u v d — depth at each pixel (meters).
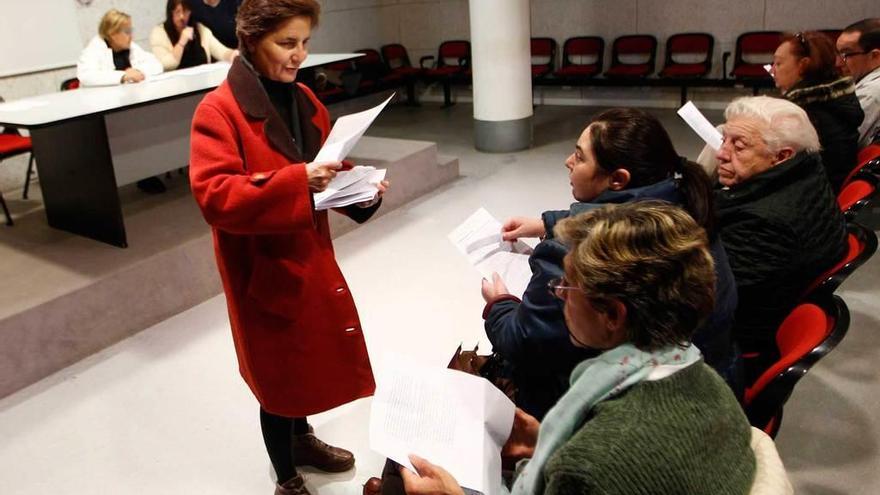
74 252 3.42
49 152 3.64
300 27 1.54
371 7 8.38
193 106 4.40
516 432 1.35
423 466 1.15
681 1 7.10
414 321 3.14
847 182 2.66
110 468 2.30
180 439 2.43
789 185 1.88
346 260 3.87
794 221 1.82
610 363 0.94
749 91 6.96
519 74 5.75
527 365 1.34
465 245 1.79
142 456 2.35
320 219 1.75
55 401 2.71
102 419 2.57
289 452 1.96
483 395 1.29
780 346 1.64
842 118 2.86
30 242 3.60
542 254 1.27
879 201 3.88
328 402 1.80
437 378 1.32
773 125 1.86
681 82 6.68
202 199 1.50
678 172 1.39
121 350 3.06
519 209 4.50
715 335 1.38
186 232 3.62
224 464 2.29
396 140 5.21
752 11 6.80
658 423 0.87
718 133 2.34
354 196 1.62
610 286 0.92
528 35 5.72
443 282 3.52
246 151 1.58
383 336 3.02
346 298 1.75
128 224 3.83
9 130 4.68
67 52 5.38
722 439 0.91
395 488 1.53
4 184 4.99
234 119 1.56
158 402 2.65
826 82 2.84
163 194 4.41
